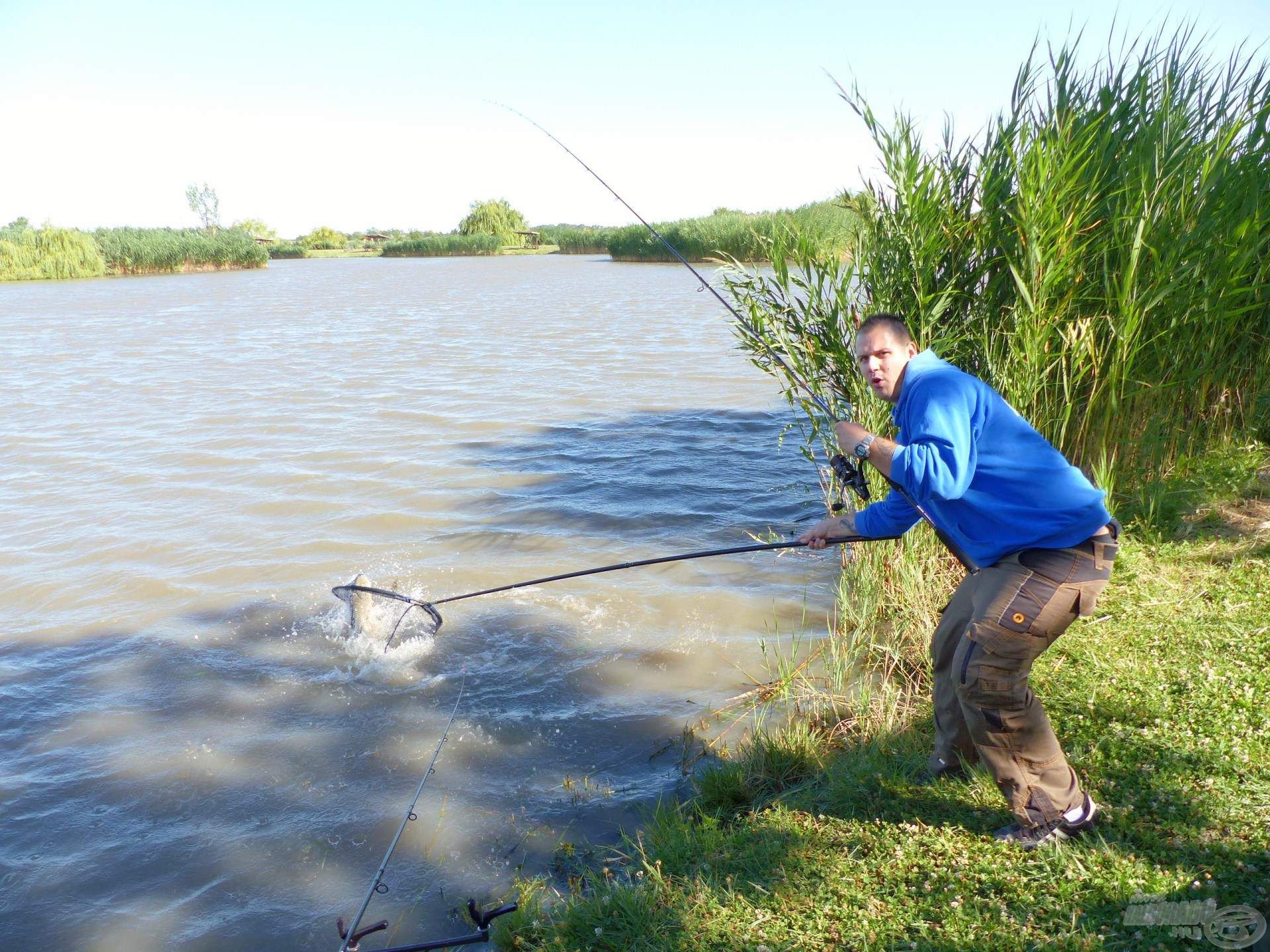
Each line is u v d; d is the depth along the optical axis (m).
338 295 39.38
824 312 5.94
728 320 6.12
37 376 17.25
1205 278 5.98
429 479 9.69
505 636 6.07
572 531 8.05
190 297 40.34
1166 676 4.29
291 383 15.84
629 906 3.30
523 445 11.10
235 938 3.59
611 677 5.50
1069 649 4.65
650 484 9.35
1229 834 3.17
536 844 4.05
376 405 13.65
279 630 6.28
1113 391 5.77
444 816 4.27
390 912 3.70
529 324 24.73
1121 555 5.62
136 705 5.35
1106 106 6.48
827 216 19.94
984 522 3.10
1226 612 4.82
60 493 9.55
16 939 3.62
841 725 4.56
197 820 4.31
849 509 5.91
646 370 16.62
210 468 10.34
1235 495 6.30
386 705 5.28
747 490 9.06
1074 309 5.97
